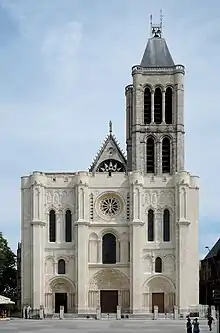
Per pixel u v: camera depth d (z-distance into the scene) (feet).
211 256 519.19
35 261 424.87
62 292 430.61
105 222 435.12
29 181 436.35
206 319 398.01
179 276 423.23
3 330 280.51
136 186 431.84
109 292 431.84
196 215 432.25
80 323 346.95
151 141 455.63
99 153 473.67
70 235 434.71
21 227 433.89
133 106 458.50
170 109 458.09
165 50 469.16
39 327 306.55
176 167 450.71
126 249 433.48
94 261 433.07
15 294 515.50
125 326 315.37
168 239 432.66
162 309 425.28
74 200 435.53
